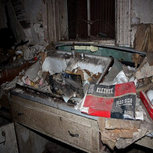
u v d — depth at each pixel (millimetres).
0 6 2393
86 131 1011
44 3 1878
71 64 1327
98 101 967
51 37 1939
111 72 1170
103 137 848
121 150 1580
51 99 1124
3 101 1527
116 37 1462
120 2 1365
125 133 813
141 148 1619
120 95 958
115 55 1446
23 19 2158
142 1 1273
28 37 2207
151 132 797
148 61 1139
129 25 1368
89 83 1169
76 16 1886
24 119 1351
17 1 2123
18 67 1634
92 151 1028
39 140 1714
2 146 1255
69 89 1110
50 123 1178
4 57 2084
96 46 1505
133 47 1372
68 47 1713
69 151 1775
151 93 907
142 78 1157
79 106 1003
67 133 1110
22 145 1523
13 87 1404
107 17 1632
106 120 869
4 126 1249
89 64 1260
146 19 1290
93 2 1707
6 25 2457
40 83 1410
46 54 1529
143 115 849
